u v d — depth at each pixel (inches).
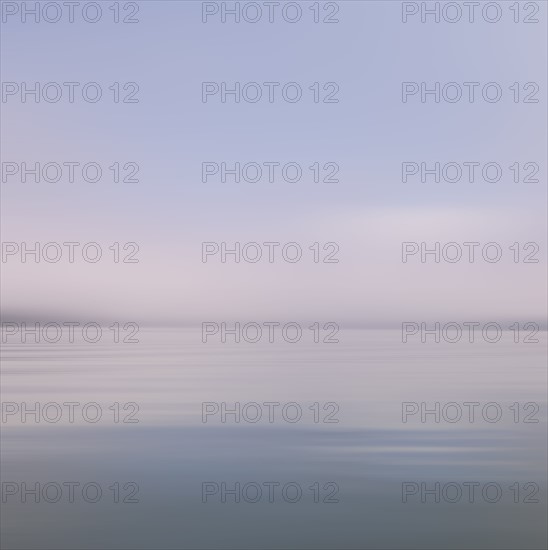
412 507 217.3
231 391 502.6
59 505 219.5
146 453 301.1
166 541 185.6
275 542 184.5
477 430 354.9
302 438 335.0
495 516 207.8
